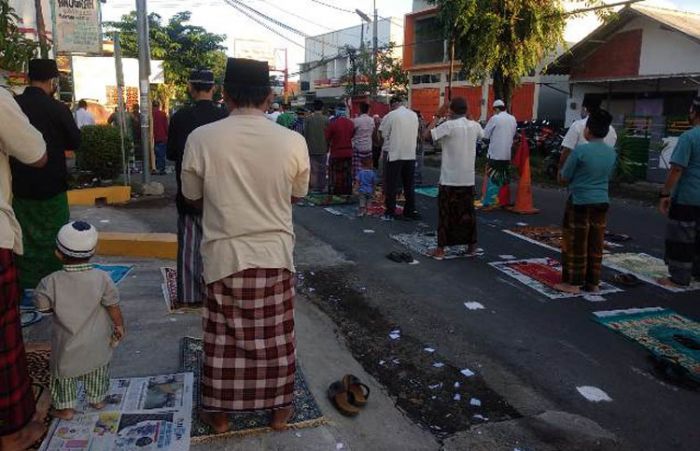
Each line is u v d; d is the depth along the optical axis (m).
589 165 5.40
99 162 9.88
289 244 2.96
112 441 2.90
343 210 9.82
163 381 3.50
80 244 2.96
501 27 16.11
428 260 6.84
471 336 4.70
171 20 34.56
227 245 2.82
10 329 2.64
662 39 15.51
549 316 5.12
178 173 4.41
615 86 17.19
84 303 3.01
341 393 3.52
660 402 3.72
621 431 3.39
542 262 6.79
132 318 4.55
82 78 16.28
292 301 3.02
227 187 2.79
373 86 29.12
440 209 6.80
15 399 2.66
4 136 2.83
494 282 6.05
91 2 9.55
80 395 3.30
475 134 6.69
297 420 3.24
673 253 5.89
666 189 5.76
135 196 10.13
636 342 4.58
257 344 2.89
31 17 12.36
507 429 3.39
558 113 24.08
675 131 13.73
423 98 29.05
